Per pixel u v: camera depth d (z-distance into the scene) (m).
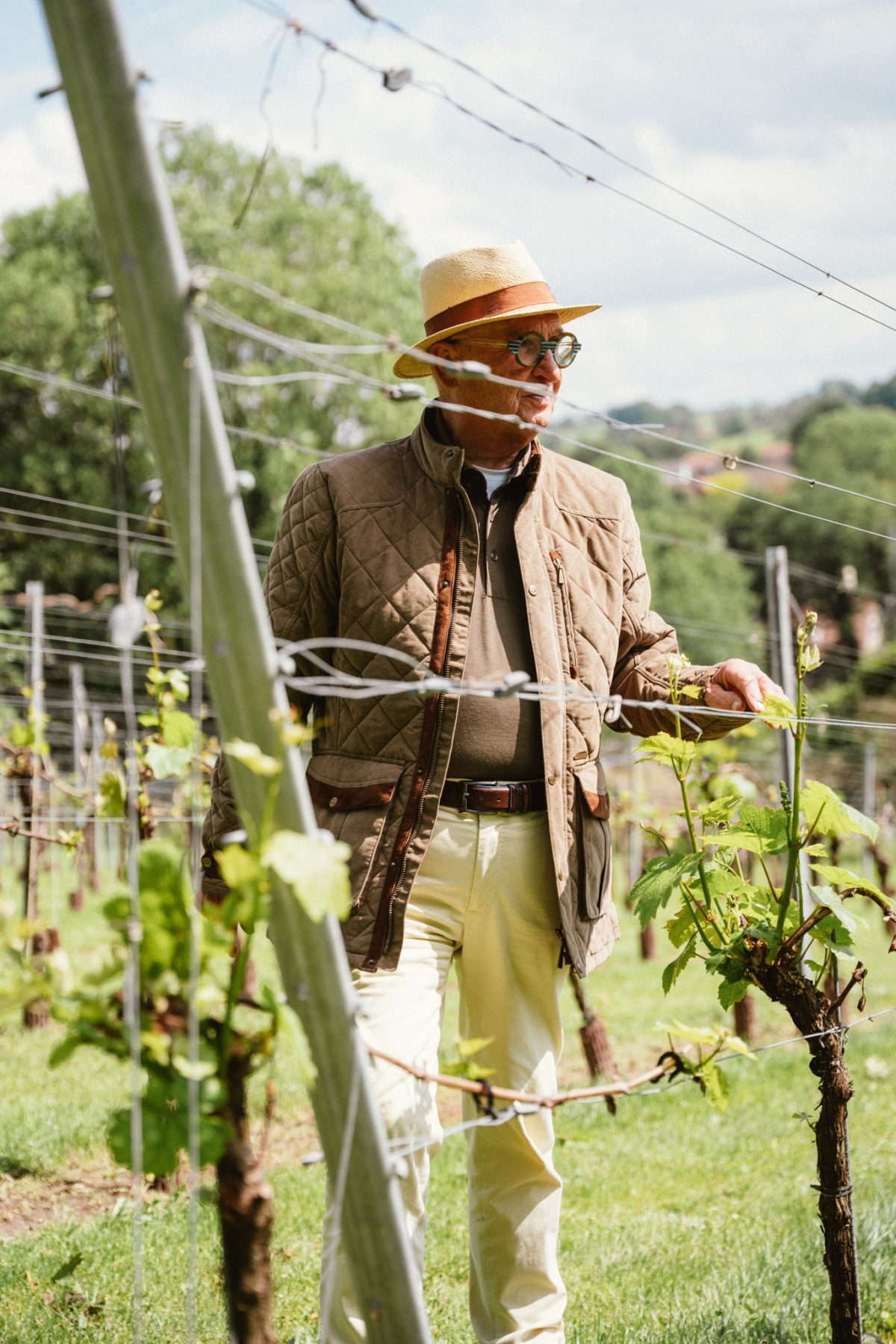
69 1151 5.04
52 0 1.35
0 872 14.16
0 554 26.69
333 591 2.65
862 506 54.09
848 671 34.91
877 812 16.61
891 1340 2.99
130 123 1.37
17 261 27.55
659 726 2.80
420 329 27.20
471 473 2.59
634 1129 5.53
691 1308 3.32
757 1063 6.68
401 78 1.67
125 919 1.44
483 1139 2.62
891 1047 7.18
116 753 3.12
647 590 2.90
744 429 143.25
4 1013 1.38
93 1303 3.34
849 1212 2.56
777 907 2.51
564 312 2.70
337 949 1.57
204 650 1.54
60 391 26.22
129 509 24.03
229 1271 1.48
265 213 27.11
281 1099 5.81
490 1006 2.62
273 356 24.75
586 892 2.60
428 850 2.52
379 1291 1.68
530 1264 2.60
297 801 1.55
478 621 2.55
